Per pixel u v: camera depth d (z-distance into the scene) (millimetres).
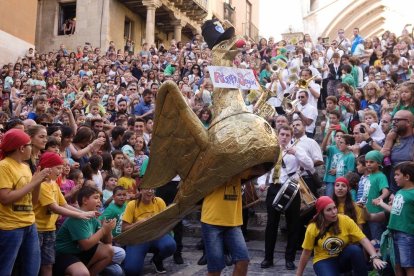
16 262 4246
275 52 16109
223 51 4395
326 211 4723
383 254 4938
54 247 4727
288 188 5879
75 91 13438
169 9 26234
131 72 16078
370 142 6867
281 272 5816
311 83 9922
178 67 15695
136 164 7375
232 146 4004
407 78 11586
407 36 15086
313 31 24547
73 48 24203
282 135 6422
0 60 18594
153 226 4469
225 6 33031
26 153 4273
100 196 5547
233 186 4230
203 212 4219
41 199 4535
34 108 8281
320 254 4840
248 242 7238
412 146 5504
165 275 5781
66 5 25297
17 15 19594
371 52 14305
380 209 5555
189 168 4223
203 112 7301
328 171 7059
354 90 10617
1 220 4062
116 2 24656
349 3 23984
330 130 7465
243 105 4312
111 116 10648
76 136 6797
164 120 4199
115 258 5379
